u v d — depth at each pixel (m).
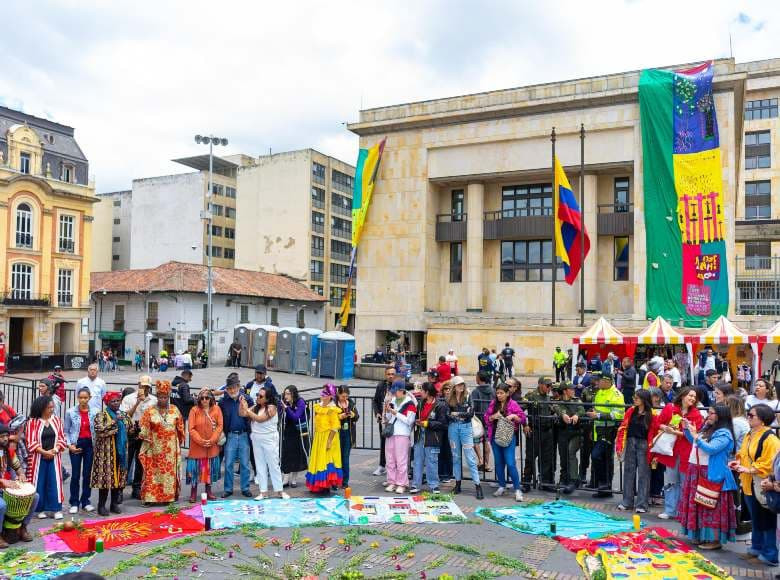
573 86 36.06
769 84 57.12
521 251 39.94
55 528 9.10
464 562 7.82
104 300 49.97
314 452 11.06
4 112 44.16
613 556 7.85
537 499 10.80
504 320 37.31
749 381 23.91
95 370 13.05
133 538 8.77
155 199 70.69
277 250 67.81
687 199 32.81
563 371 27.56
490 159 38.38
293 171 67.69
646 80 33.91
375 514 9.78
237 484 12.15
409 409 11.34
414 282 40.19
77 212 47.62
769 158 57.31
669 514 9.64
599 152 35.56
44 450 9.56
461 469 11.30
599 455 10.84
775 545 7.79
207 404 10.88
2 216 42.19
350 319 73.31
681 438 9.17
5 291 42.34
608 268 37.34
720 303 31.95
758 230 47.50
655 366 18.84
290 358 36.56
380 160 41.41
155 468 10.46
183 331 46.81
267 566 7.68
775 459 7.34
